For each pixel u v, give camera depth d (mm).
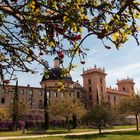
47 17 4172
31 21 4336
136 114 51688
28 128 73188
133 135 39656
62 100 63719
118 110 52062
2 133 54156
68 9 4320
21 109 63500
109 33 3865
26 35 4793
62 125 80250
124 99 52562
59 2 4383
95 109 48938
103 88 109000
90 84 107938
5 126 68500
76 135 43969
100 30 3984
